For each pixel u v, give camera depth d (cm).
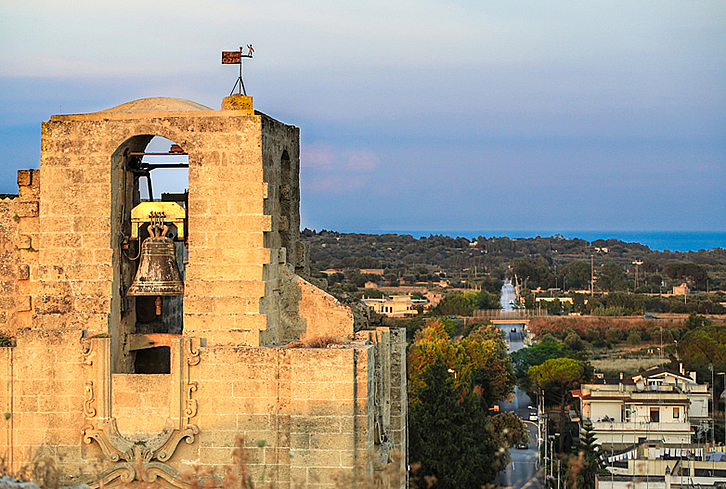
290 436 5297
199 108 5756
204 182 5434
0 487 3656
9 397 5422
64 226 5509
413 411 14675
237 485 5172
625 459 15950
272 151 5716
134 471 5294
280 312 5809
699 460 14488
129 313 5812
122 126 5475
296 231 6588
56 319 5475
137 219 5644
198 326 5412
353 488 5016
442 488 13988
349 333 5800
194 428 5316
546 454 16488
